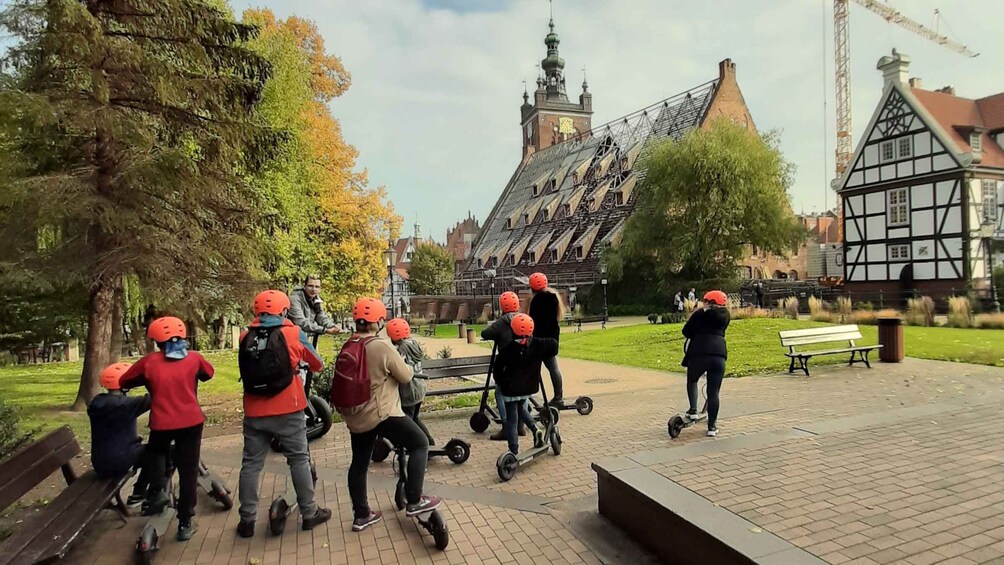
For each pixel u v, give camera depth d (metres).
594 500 5.00
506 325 5.73
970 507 3.83
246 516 4.41
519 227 73.50
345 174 30.95
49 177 8.41
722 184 37.69
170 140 10.30
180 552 4.21
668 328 21.48
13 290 9.31
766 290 38.19
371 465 6.30
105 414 4.53
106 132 8.71
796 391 9.34
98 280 9.12
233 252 10.49
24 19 8.23
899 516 3.70
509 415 5.77
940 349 13.58
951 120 31.58
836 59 74.44
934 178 30.48
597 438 7.03
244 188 10.68
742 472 4.59
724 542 3.27
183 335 4.52
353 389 4.24
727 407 8.34
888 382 9.82
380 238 32.59
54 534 3.56
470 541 4.26
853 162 34.62
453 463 6.19
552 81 92.06
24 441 5.14
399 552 4.11
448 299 58.78
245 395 4.45
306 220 26.97
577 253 55.75
